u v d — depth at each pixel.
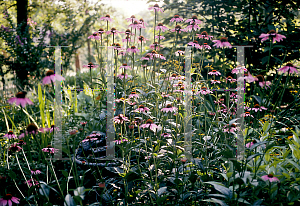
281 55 3.69
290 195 1.58
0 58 6.59
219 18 4.27
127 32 3.17
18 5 7.56
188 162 2.00
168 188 1.93
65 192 2.32
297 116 2.83
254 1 4.00
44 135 2.86
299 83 3.53
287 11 3.93
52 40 7.69
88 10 9.05
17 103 1.53
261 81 2.11
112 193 2.08
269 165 1.70
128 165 1.97
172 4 4.34
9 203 1.62
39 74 6.75
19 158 2.84
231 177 1.67
